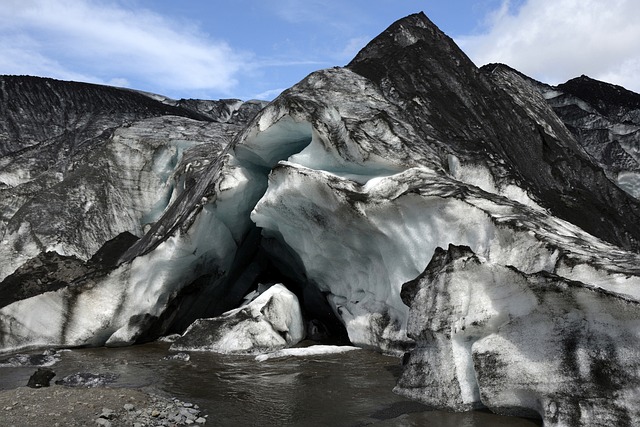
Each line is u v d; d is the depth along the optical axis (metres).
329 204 9.61
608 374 5.32
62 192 19.09
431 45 15.49
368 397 7.01
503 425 5.88
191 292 12.52
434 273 6.94
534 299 5.97
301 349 9.95
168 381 8.05
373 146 9.92
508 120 13.89
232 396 7.21
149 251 11.46
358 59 16.14
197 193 12.80
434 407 6.50
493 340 6.23
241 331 10.41
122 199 19.39
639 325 5.19
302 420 6.23
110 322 11.17
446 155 10.87
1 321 11.01
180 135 20.30
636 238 11.59
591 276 6.19
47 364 9.45
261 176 12.49
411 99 12.91
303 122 10.48
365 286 10.41
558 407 5.59
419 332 6.83
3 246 17.72
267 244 13.62
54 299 11.15
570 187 12.93
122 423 6.04
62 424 5.86
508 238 7.36
